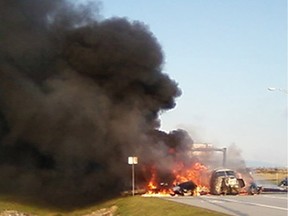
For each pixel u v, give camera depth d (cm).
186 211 3103
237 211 2898
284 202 3656
